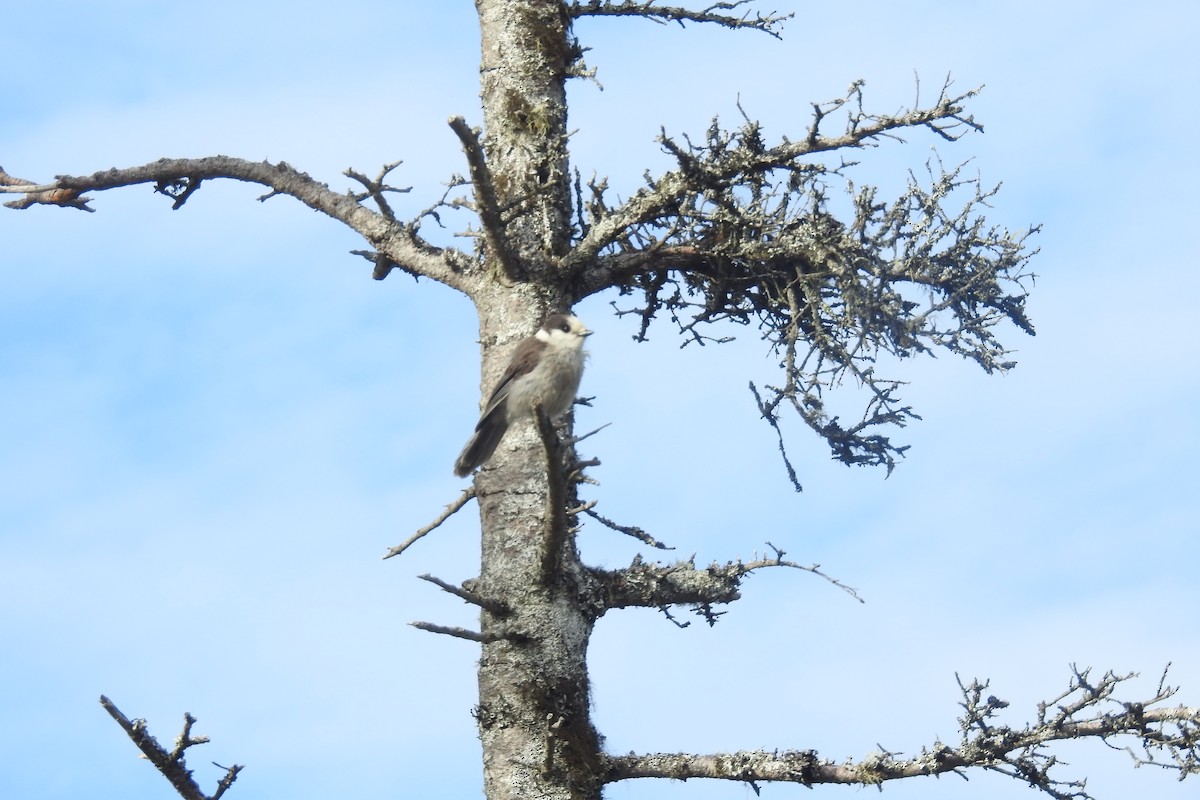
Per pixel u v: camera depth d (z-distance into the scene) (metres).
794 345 14.43
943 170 14.77
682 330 16.14
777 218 14.84
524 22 16.91
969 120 13.35
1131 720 11.50
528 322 15.23
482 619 14.03
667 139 13.77
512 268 15.16
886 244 14.51
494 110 16.58
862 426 14.38
